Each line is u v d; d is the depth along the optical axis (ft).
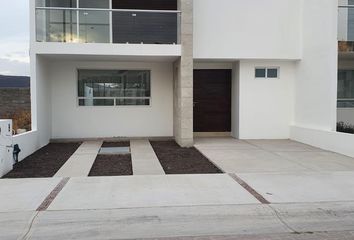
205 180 24.04
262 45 42.55
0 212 17.98
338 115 45.14
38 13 37.06
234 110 45.75
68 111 43.98
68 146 39.55
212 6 41.88
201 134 46.96
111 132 44.98
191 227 16.40
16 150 29.14
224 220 17.22
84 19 37.96
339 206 19.01
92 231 15.90
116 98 45.24
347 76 45.44
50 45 36.68
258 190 21.65
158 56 38.91
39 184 22.97
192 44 38.42
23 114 47.62
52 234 15.60
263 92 44.09
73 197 20.29
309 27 40.73
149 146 39.01
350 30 38.70
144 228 16.26
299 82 43.09
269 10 42.52
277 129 44.42
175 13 39.04
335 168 27.58
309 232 15.92
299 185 22.74
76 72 43.86
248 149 36.27
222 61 45.03
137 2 43.62
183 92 38.29
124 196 20.52
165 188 22.13
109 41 38.27
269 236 15.49
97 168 28.07
